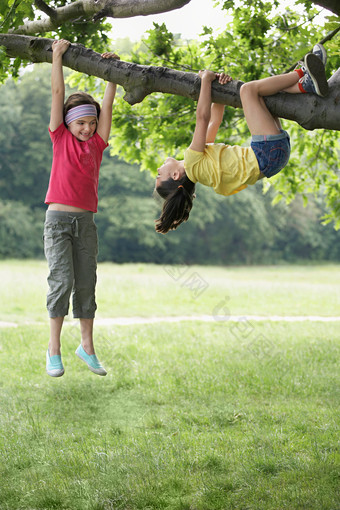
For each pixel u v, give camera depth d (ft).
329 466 18.12
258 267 216.95
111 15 18.31
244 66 33.50
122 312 61.11
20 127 213.25
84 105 16.71
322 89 15.07
